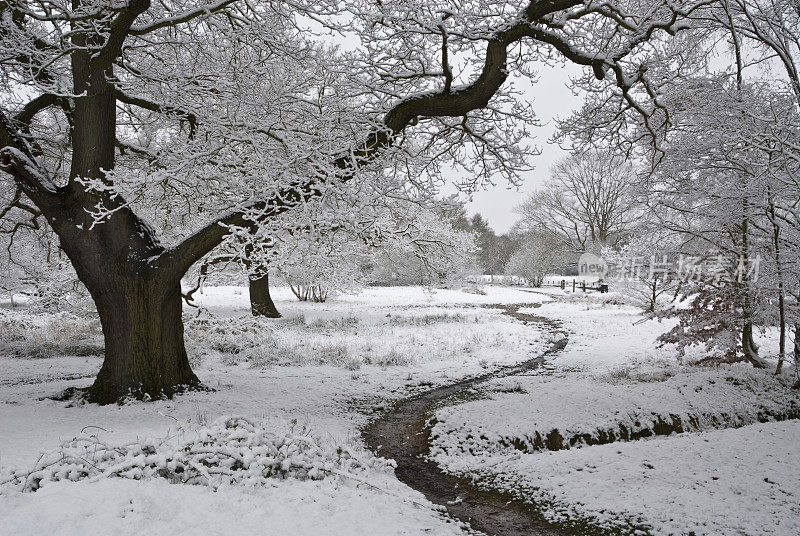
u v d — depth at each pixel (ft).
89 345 46.55
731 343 35.83
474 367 43.55
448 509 16.98
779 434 22.18
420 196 28.35
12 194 40.75
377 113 30.66
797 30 32.99
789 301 35.29
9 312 59.82
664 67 33.83
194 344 47.96
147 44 30.99
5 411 24.02
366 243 30.09
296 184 27.32
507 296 123.44
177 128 37.01
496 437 23.89
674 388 30.27
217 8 24.77
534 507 16.84
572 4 25.53
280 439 17.03
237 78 28.66
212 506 12.26
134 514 11.01
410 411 30.35
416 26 26.66
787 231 31.58
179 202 36.81
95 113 27.35
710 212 34.78
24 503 10.74
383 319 75.72
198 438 15.58
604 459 20.31
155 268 27.96
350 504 14.25
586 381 34.81
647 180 37.32
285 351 46.44
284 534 11.46
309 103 30.22
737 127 29.55
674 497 16.31
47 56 27.14
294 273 71.31
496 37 26.03
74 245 27.30
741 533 13.83
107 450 14.94
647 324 68.23
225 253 33.99
